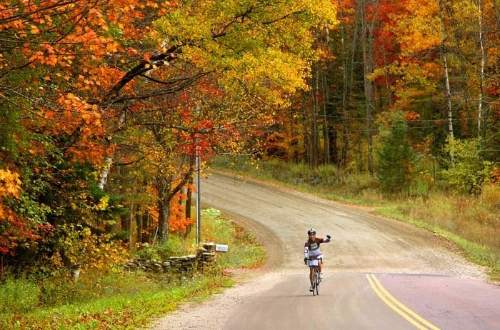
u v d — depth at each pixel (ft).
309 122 472.44
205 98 159.84
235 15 106.63
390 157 366.63
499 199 306.76
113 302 114.52
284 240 271.28
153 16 113.29
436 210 305.12
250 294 136.56
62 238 137.18
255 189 404.57
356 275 176.35
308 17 110.42
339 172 427.33
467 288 138.62
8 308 109.40
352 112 468.75
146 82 143.43
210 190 400.06
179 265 192.13
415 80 384.06
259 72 112.68
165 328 90.02
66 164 129.70
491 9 344.49
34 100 87.25
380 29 441.68
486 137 333.83
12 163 99.50
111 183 197.06
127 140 154.10
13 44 76.84
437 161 388.98
